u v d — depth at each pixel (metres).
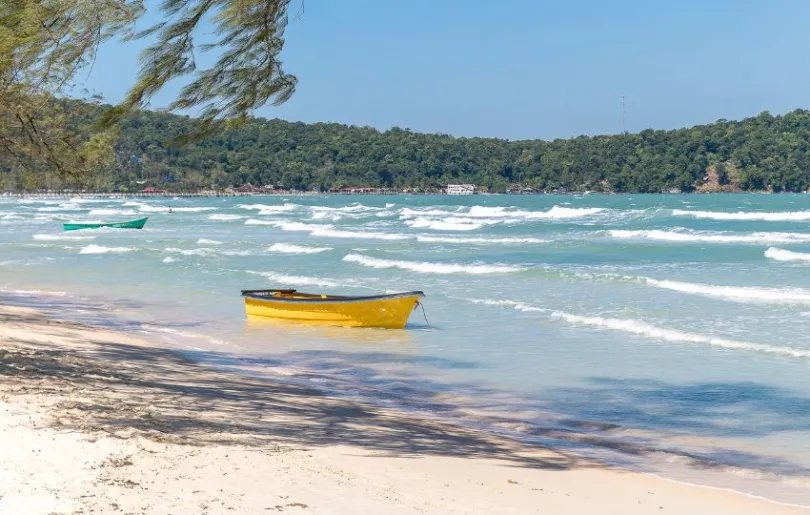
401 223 68.50
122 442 7.79
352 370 15.18
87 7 8.16
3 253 41.84
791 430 11.07
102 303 24.20
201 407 10.57
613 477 8.81
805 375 14.14
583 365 15.32
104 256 39.69
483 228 60.41
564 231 55.12
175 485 6.62
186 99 8.17
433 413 12.00
